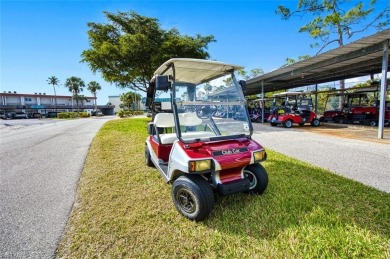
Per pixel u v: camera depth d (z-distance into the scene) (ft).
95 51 39.68
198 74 10.53
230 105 10.12
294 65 34.35
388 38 22.07
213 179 8.02
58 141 24.80
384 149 18.99
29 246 6.77
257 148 8.82
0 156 18.12
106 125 40.65
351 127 37.14
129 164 14.75
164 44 38.96
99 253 6.39
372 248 6.26
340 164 14.62
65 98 180.45
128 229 7.50
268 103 61.52
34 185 11.65
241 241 6.79
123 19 41.37
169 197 9.86
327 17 53.31
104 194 10.27
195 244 6.69
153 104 13.07
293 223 7.55
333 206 8.66
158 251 6.43
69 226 7.79
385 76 23.36
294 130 33.55
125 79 44.96
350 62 32.12
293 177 11.87
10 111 128.47
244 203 9.02
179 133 8.74
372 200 9.11
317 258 5.98
